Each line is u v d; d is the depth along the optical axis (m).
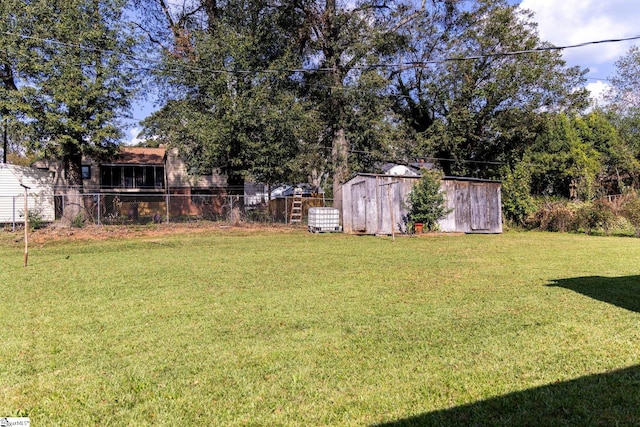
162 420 3.05
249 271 9.54
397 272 9.21
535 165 29.05
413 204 21.00
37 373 3.95
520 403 3.15
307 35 24.50
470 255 12.08
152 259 11.78
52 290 7.73
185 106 21.59
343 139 25.00
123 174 30.95
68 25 19.58
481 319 5.43
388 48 25.80
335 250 13.62
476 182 22.17
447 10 26.94
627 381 3.45
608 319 5.30
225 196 24.03
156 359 4.26
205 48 21.25
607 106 38.50
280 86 23.98
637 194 23.41
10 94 18.75
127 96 21.55
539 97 26.16
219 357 4.27
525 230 23.53
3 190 23.86
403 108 30.31
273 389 3.51
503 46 26.02
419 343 4.57
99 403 3.33
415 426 2.87
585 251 12.80
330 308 6.16
